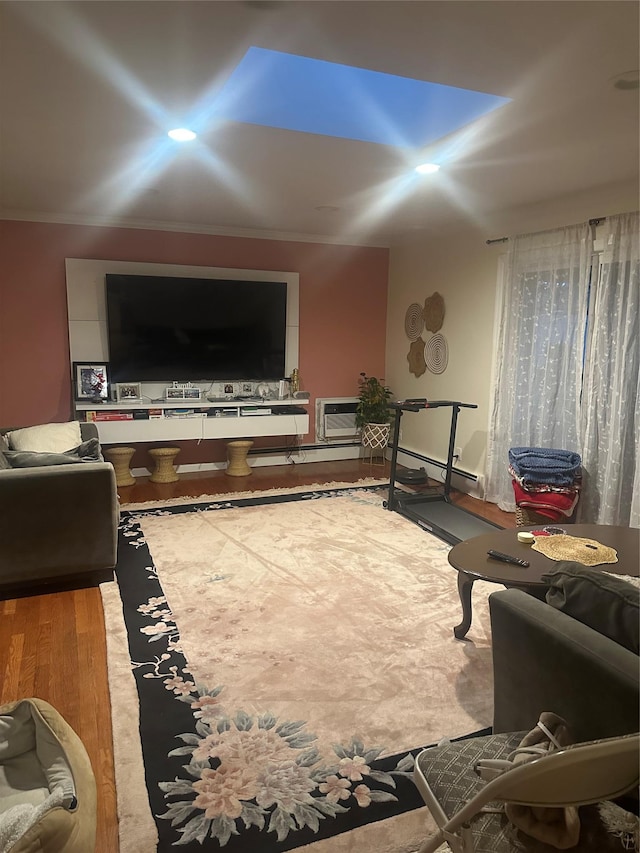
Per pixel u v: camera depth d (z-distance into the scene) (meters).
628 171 3.33
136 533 3.92
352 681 2.30
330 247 5.87
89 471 3.01
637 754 1.00
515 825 1.15
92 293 5.00
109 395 5.13
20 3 1.63
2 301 4.77
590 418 3.83
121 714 2.09
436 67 2.02
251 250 5.53
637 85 2.16
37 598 3.01
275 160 3.14
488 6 1.63
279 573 3.31
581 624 1.45
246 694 2.22
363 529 4.06
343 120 2.65
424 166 3.23
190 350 5.32
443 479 5.41
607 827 1.16
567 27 1.74
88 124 2.63
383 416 6.03
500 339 4.61
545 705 1.48
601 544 2.57
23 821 1.22
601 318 3.72
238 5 1.64
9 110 2.46
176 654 2.48
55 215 4.79
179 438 5.12
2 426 4.90
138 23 1.76
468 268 5.00
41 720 1.53
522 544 2.58
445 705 2.17
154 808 1.69
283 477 5.48
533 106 2.37
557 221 4.12
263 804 1.71
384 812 1.69
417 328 5.73
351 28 1.77
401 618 2.80
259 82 2.32
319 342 5.97
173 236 5.21
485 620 2.79
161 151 3.01
